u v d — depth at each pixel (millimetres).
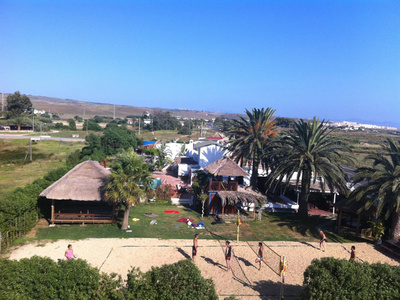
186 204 32812
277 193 37000
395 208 21094
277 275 16859
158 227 24203
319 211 31297
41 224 23297
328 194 33344
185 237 22328
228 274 16625
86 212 26609
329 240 23188
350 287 11711
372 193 23641
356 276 11875
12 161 53406
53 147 71625
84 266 11047
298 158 26672
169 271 11320
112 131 64250
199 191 32062
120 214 27234
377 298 11656
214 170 29375
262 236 23531
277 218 28562
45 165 51531
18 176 42500
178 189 39594
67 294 10242
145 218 26562
